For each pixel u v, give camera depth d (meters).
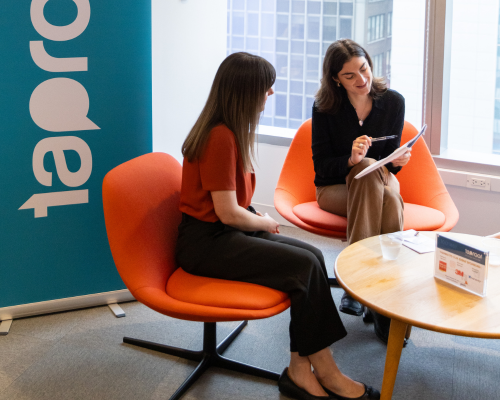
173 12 2.74
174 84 2.84
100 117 2.44
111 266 2.65
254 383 2.09
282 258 1.85
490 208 3.16
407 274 1.87
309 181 2.93
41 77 2.30
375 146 2.59
